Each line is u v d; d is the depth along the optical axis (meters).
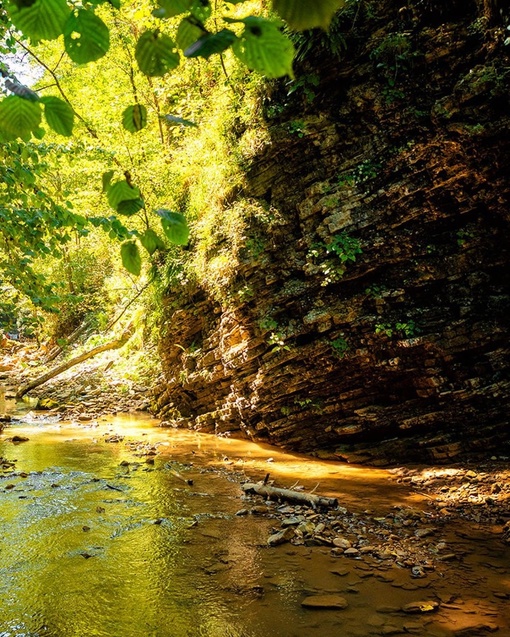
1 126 1.14
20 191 5.55
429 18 7.26
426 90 7.20
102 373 17.41
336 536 4.88
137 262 1.57
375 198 7.53
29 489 6.43
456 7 7.09
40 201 5.35
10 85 1.09
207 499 6.14
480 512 5.37
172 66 1.16
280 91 8.64
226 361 9.34
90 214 13.27
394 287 7.47
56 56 12.54
